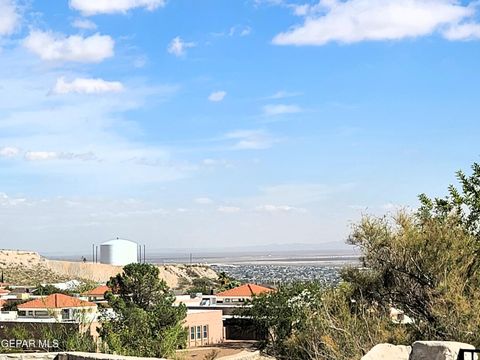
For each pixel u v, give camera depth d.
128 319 49.12
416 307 25.14
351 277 26.34
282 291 56.22
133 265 69.00
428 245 25.02
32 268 185.38
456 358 12.77
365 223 26.38
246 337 71.38
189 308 80.44
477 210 27.56
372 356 14.31
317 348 24.64
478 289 23.86
